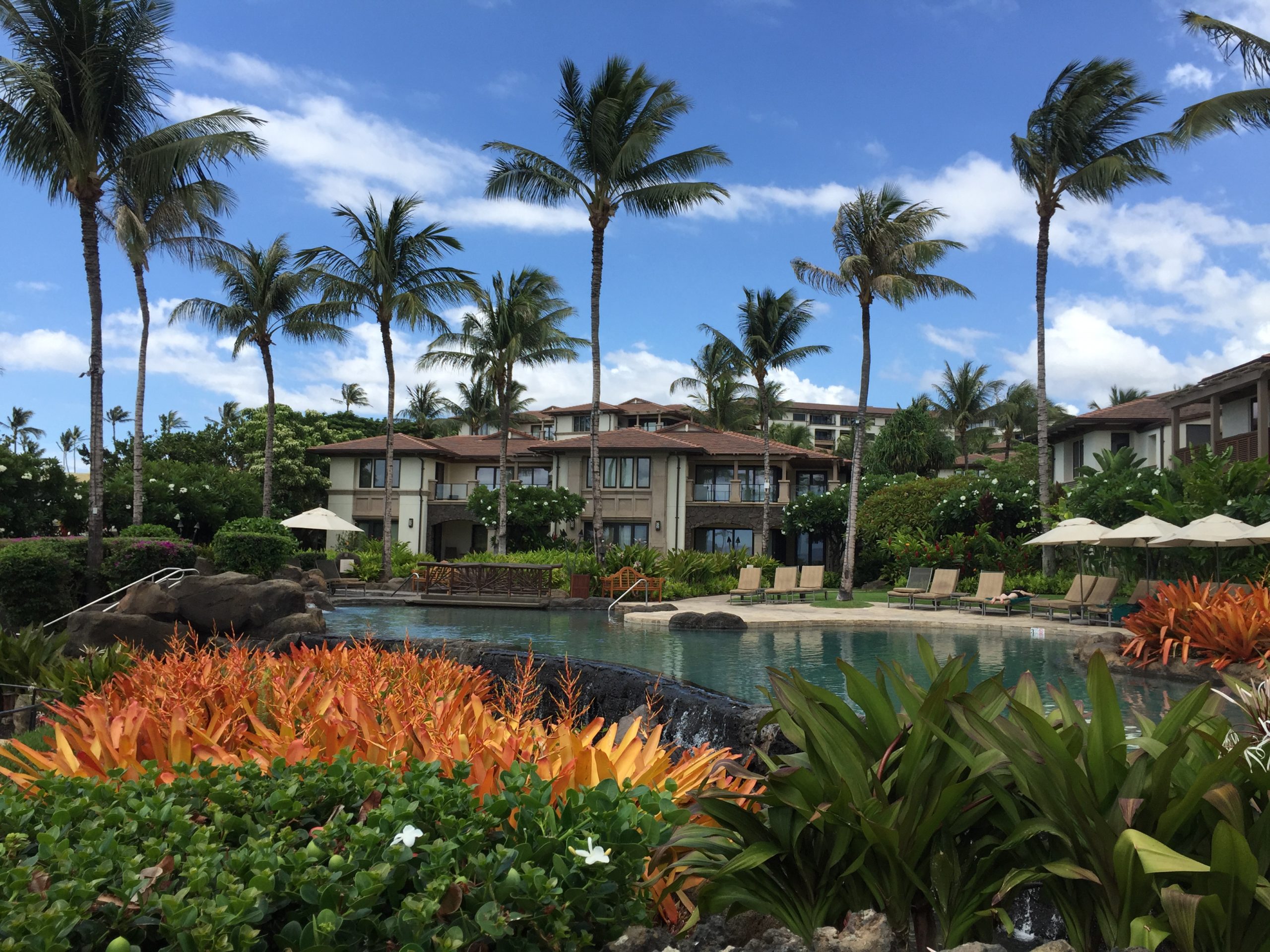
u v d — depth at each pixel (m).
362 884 1.94
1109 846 2.25
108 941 1.91
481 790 2.58
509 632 16.81
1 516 28.08
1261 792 2.32
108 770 2.72
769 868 2.60
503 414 35.53
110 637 12.41
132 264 26.88
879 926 2.31
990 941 2.50
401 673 5.16
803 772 2.50
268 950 2.05
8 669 7.98
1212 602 11.30
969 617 19.34
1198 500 17.58
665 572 26.94
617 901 2.31
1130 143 23.80
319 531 43.75
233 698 4.16
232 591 13.87
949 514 29.73
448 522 45.25
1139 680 10.68
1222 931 2.05
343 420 56.59
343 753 2.87
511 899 2.04
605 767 2.83
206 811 2.43
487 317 35.25
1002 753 2.35
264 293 32.72
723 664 12.02
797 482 43.56
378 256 29.61
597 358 27.88
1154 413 31.16
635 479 39.91
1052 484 30.55
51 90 16.08
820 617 18.73
